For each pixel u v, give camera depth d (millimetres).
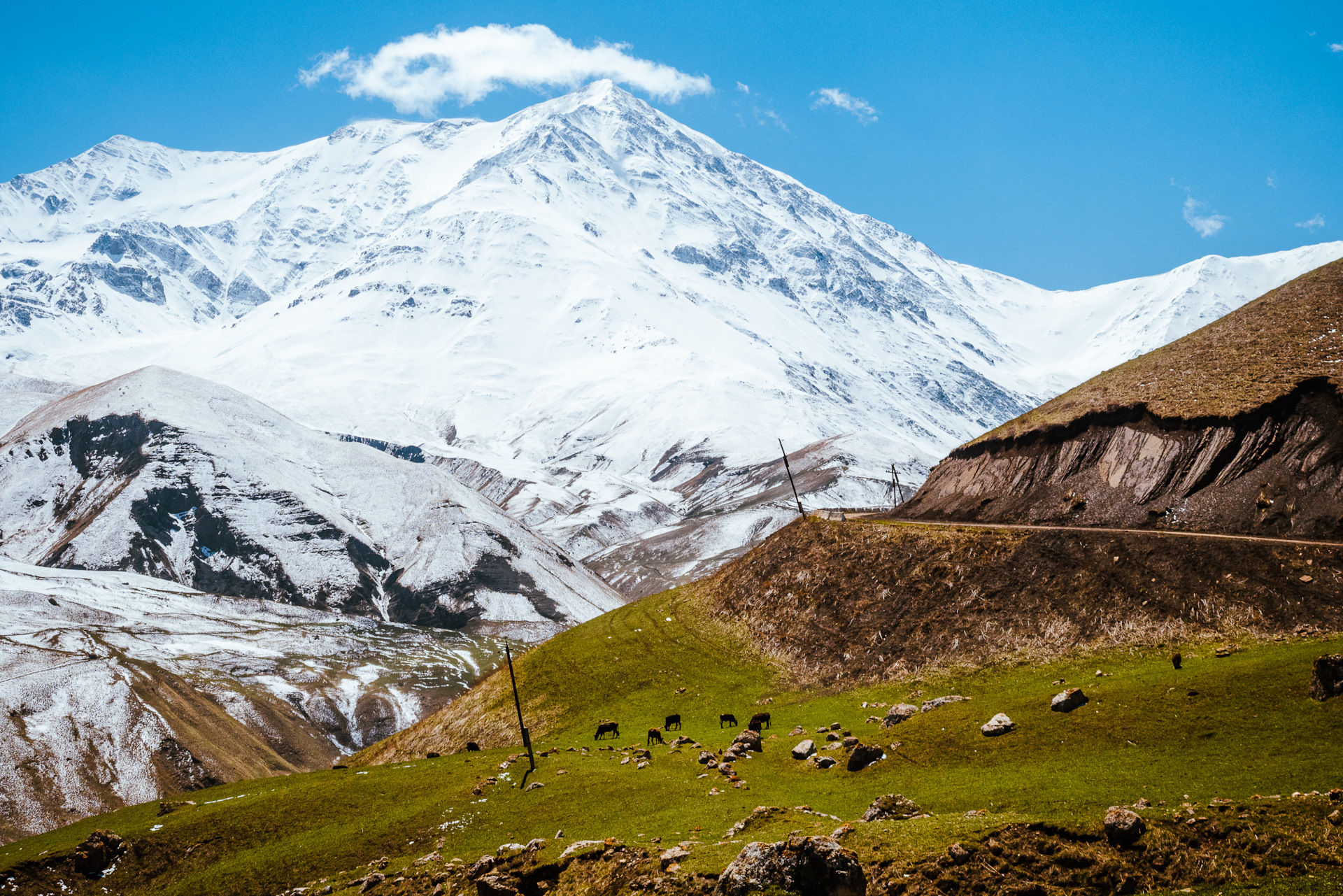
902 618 81625
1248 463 74688
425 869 51094
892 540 92125
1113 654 64938
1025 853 36688
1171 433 81812
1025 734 52875
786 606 95312
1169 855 35375
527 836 54438
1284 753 43031
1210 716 48531
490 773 67500
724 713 80062
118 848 63344
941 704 63844
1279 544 65188
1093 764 46938
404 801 65375
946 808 45219
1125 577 70500
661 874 39875
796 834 38781
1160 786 42344
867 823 42406
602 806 56406
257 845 62219
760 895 36188
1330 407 72750
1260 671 51344
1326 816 35375
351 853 57500
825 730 66625
